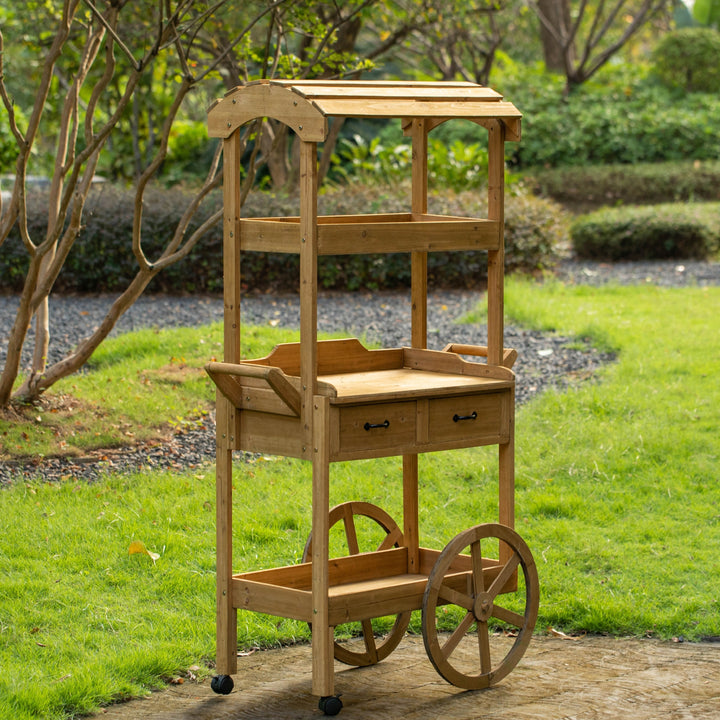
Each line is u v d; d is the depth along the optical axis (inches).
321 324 541.3
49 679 210.2
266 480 336.5
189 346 465.4
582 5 1170.6
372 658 224.7
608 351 476.1
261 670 221.5
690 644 232.5
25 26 641.0
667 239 778.8
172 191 685.9
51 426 373.7
